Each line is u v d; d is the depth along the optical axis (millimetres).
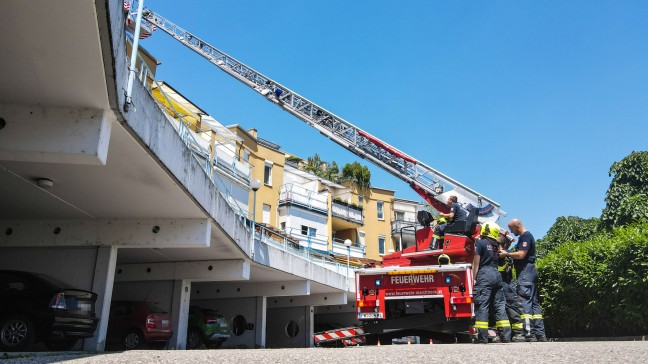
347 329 18312
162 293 15414
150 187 9789
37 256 11414
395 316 10773
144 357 6223
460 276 10078
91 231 11570
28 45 5652
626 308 9758
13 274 8961
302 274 19703
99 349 10492
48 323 8492
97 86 6473
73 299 9070
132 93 7461
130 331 12805
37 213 11203
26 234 11477
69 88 6527
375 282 10727
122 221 11672
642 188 17688
